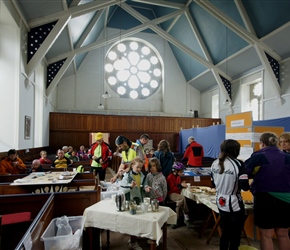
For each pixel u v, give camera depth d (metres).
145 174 3.72
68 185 4.40
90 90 15.49
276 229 2.66
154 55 17.23
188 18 12.76
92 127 14.07
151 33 16.89
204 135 11.70
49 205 3.01
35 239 2.27
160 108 17.02
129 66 16.69
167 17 12.98
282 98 10.72
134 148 4.22
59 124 13.23
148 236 2.59
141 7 15.52
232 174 2.55
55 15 7.16
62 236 2.48
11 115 6.15
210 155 11.08
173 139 15.67
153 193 3.59
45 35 7.18
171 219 3.12
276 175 2.58
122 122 14.75
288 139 3.00
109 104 15.92
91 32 12.38
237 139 4.34
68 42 10.15
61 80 15.00
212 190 3.90
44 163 6.62
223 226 2.67
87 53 15.53
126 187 3.15
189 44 14.73
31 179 4.32
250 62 12.23
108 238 3.44
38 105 10.12
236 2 9.80
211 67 13.82
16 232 2.92
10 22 5.92
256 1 9.27
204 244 3.61
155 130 15.31
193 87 17.62
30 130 7.72
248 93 13.37
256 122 8.39
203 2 9.87
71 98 15.09
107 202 3.25
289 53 10.38
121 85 16.41
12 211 3.26
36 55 7.14
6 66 6.13
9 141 6.12
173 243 3.64
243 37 10.55
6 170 5.12
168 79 17.06
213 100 16.28
